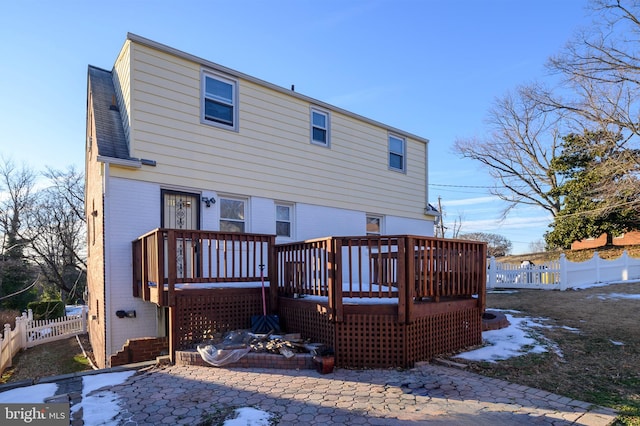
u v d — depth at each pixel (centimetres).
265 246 877
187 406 374
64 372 852
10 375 852
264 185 885
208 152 799
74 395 409
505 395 396
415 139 1273
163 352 676
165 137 742
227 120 841
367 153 1122
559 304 939
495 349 568
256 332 580
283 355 496
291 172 939
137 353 659
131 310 685
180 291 557
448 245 572
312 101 988
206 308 579
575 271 1255
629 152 1339
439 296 576
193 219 778
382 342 506
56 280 2388
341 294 511
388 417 343
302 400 384
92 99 798
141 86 718
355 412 354
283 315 627
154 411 364
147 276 614
